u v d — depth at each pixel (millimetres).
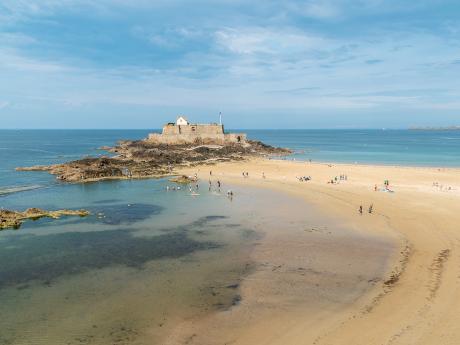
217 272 30188
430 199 53750
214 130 149500
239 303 25156
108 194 63375
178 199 58562
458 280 27109
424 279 27656
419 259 31656
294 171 87250
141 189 67938
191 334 21734
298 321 22828
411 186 65000
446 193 58094
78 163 91625
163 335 21672
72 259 33281
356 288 26891
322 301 25172
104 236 39906
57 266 31719
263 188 66812
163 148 131875
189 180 75250
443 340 20125
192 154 116625
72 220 46375
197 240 38188
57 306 25000
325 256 33250
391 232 39469
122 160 100000
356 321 22500
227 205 53719
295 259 32688
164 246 36500
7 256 34062
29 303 25422
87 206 54312
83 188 69312
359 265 31016
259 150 141375
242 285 27797
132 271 30562
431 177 75500
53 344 20859
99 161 93688
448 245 34781
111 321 23172
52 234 40719
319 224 43094
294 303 25000
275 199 57219
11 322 23094
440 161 112938
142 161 99812
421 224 41656
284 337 21219
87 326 22641
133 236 39812
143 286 27797
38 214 48438
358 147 181250
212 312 24062
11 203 56781
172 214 48906
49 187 70438
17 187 70312
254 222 44469
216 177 80562
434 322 21875
